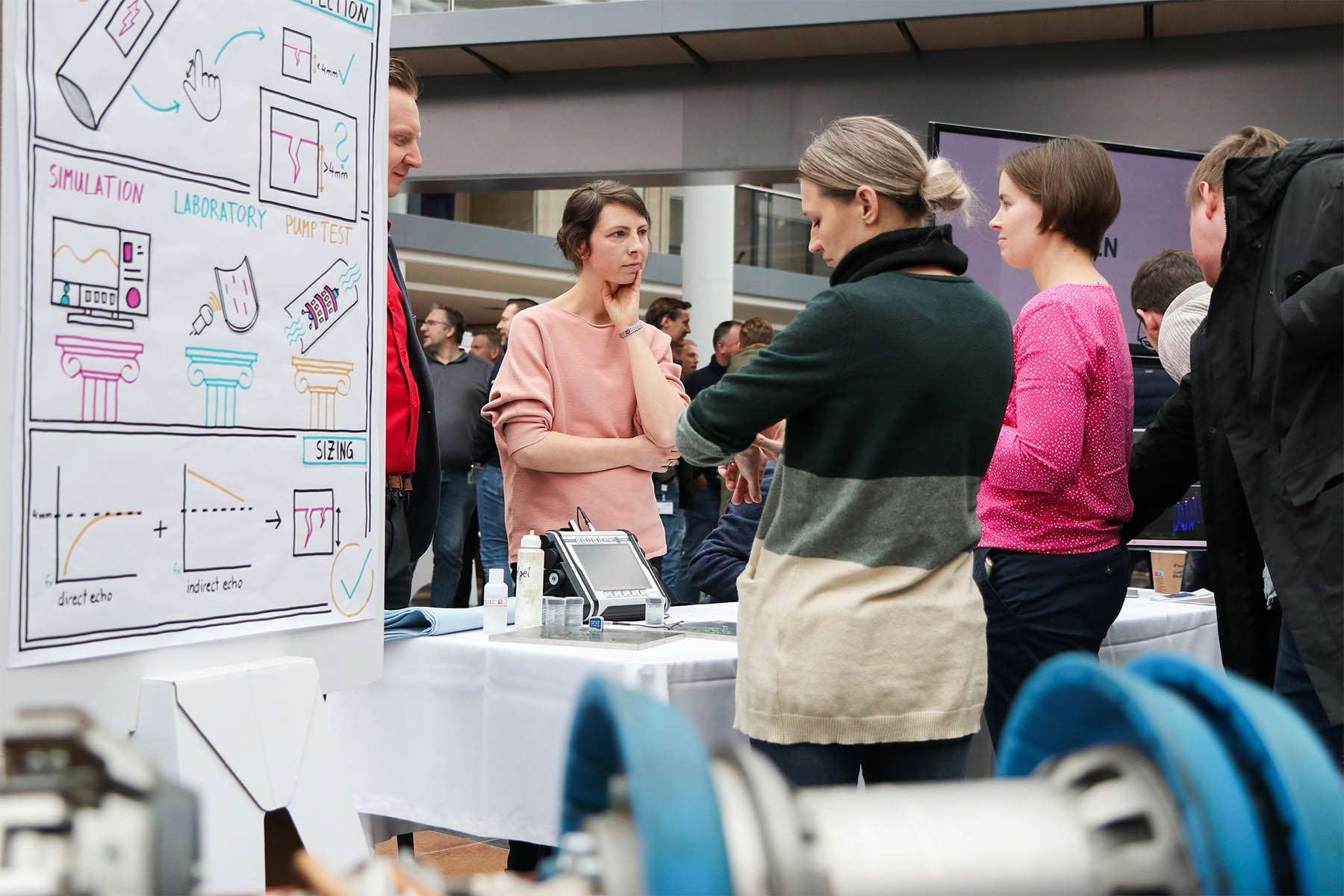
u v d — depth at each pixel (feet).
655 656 6.12
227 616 4.63
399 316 7.55
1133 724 1.87
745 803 1.68
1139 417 9.29
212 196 4.53
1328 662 5.41
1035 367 6.36
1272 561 5.65
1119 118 20.31
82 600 4.07
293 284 4.93
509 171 23.65
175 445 4.40
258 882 4.46
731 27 20.36
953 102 21.18
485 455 18.22
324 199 5.09
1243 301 5.78
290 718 4.66
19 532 3.87
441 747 6.49
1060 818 1.84
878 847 1.75
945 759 4.99
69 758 1.90
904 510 4.93
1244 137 6.86
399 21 22.09
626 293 8.21
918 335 4.89
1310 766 1.73
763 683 4.94
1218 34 19.76
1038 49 20.71
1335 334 5.18
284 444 4.89
